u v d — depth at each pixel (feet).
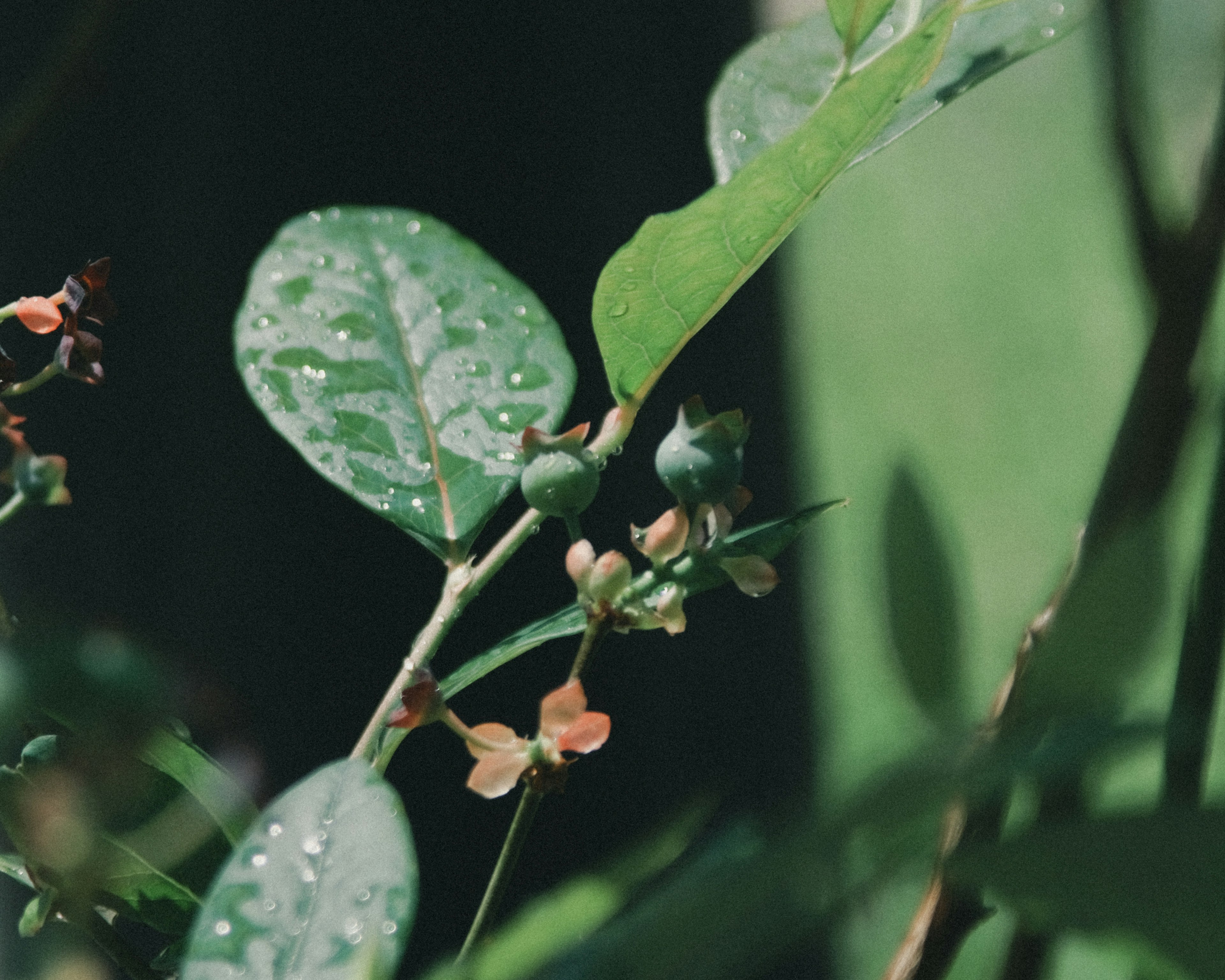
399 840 1.07
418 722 1.14
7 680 0.86
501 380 1.32
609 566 1.16
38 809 1.06
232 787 1.17
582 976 0.72
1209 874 0.65
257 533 1.75
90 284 1.20
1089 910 0.66
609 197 1.89
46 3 1.55
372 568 1.81
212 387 1.72
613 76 1.88
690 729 2.26
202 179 1.70
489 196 1.83
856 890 0.68
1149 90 1.21
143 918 1.17
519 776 1.14
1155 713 0.69
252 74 1.71
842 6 1.15
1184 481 1.09
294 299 1.32
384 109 1.76
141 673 0.90
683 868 0.91
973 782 0.62
